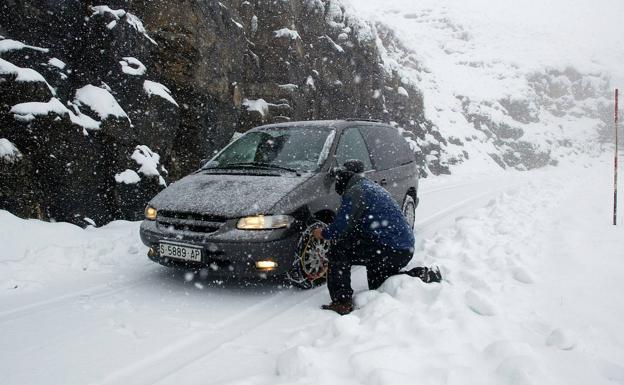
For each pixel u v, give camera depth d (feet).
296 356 7.99
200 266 12.35
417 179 22.06
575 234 19.31
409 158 21.54
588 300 11.50
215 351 9.54
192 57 25.70
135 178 21.63
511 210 25.98
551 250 16.78
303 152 15.48
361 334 9.23
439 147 71.61
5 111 17.72
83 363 9.06
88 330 10.65
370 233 11.98
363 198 11.78
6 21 18.44
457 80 130.52
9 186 17.19
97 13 21.67
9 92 17.74
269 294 13.20
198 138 26.53
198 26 25.88
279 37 35.45
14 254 15.61
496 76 144.25
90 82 21.42
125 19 22.49
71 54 21.08
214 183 14.06
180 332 10.55
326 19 43.98
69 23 20.76
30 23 19.17
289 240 12.51
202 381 8.32
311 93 39.17
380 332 9.27
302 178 13.92
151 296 12.96
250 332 10.52
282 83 35.60
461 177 69.26
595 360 8.13
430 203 35.24
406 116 63.52
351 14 47.32
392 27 101.09
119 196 21.02
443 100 105.60
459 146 88.38
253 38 35.32
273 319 11.29
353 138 17.16
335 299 11.69
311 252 13.37
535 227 21.21
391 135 20.63
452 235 19.52
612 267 14.40
